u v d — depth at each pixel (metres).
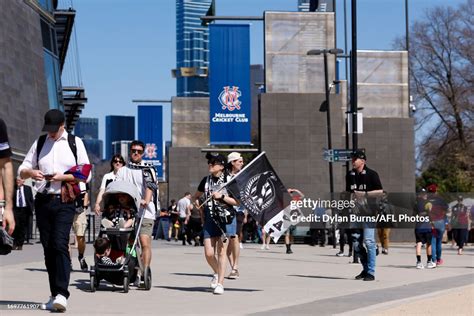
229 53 43.19
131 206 16.86
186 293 16.94
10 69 41.38
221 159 17.06
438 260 27.34
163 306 14.56
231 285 18.91
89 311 13.67
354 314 13.30
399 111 52.78
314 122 49.06
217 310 14.02
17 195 30.92
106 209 16.84
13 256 27.28
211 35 43.06
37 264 23.56
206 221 17.08
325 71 45.88
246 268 24.81
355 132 34.81
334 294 16.94
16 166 40.47
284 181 48.91
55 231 13.36
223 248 17.05
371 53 52.66
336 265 26.59
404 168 52.28
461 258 32.22
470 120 77.56
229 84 43.31
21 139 42.28
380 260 30.14
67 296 13.45
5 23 41.06
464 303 14.91
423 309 13.98
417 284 19.52
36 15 48.34
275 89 48.88
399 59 52.69
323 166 49.03
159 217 54.12
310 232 44.22
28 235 36.75
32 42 46.66
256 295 16.67
